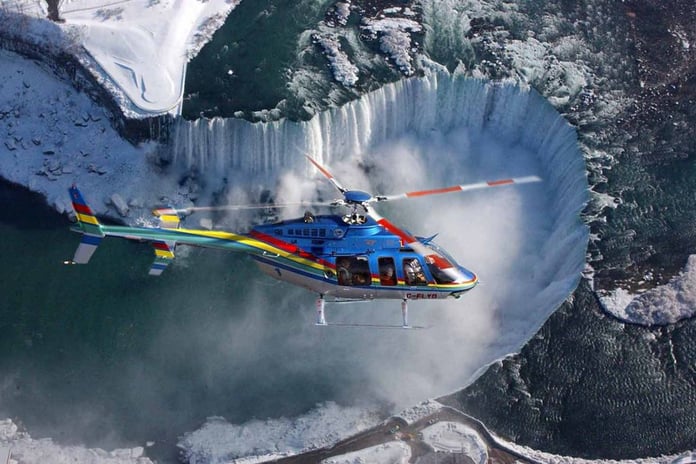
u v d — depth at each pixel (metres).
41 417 62.31
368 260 49.28
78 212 49.22
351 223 49.66
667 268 66.44
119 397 63.59
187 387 64.31
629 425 59.97
